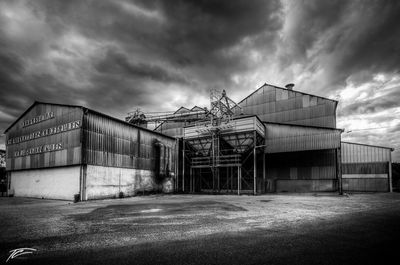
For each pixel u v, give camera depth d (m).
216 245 6.10
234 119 29.33
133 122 39.66
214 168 29.95
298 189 32.31
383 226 8.36
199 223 9.06
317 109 33.59
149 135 28.92
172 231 7.72
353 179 34.34
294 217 10.35
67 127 22.41
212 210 12.81
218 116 32.97
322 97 33.38
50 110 24.80
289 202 17.17
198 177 34.12
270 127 31.72
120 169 24.30
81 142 20.72
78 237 7.03
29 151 26.61
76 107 21.88
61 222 9.48
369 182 33.25
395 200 18.61
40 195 24.39
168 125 42.62
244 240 6.55
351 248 5.81
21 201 20.45
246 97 39.53
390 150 32.41
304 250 5.67
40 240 6.73
